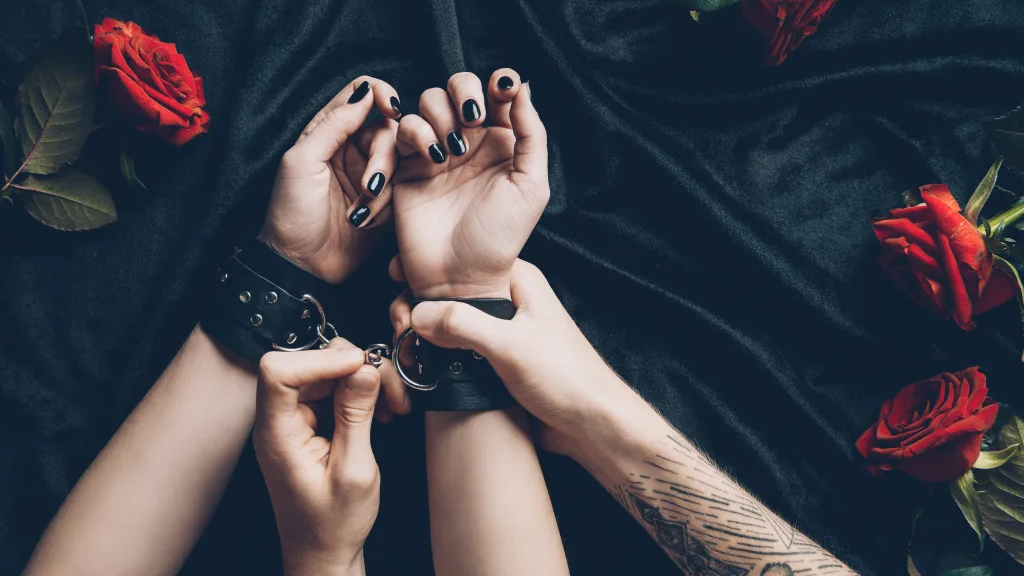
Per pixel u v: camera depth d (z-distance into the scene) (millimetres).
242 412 698
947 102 798
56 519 676
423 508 775
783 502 789
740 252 785
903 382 794
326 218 696
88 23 766
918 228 736
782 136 796
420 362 684
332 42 773
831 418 795
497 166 687
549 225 787
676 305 788
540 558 672
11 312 765
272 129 766
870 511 790
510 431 687
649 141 782
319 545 656
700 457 689
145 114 725
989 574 775
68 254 768
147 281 772
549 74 781
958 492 753
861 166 794
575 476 776
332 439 661
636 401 690
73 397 772
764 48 766
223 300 696
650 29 786
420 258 687
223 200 760
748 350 788
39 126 729
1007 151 758
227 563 771
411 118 667
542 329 682
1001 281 743
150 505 674
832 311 788
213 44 773
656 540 697
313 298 705
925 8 792
